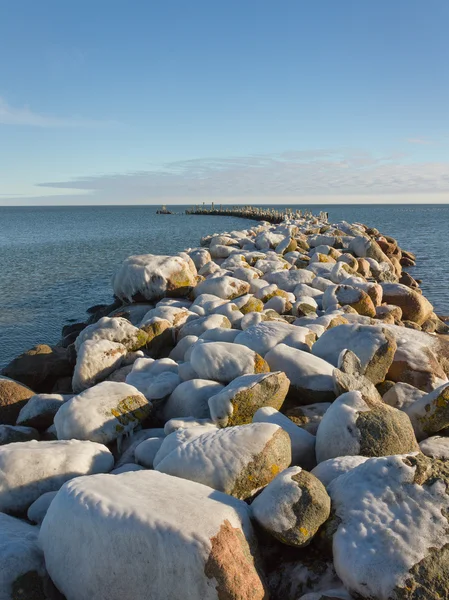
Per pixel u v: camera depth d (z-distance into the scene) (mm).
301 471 4043
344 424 4875
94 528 3506
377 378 7012
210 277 12844
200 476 4316
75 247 41938
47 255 36219
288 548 3893
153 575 3336
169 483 3988
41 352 10156
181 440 4883
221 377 6691
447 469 3902
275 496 3807
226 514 3633
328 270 15461
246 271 13766
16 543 3754
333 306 10688
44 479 4840
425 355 7543
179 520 3457
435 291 21406
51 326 16797
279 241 21188
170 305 11492
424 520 3555
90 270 28906
